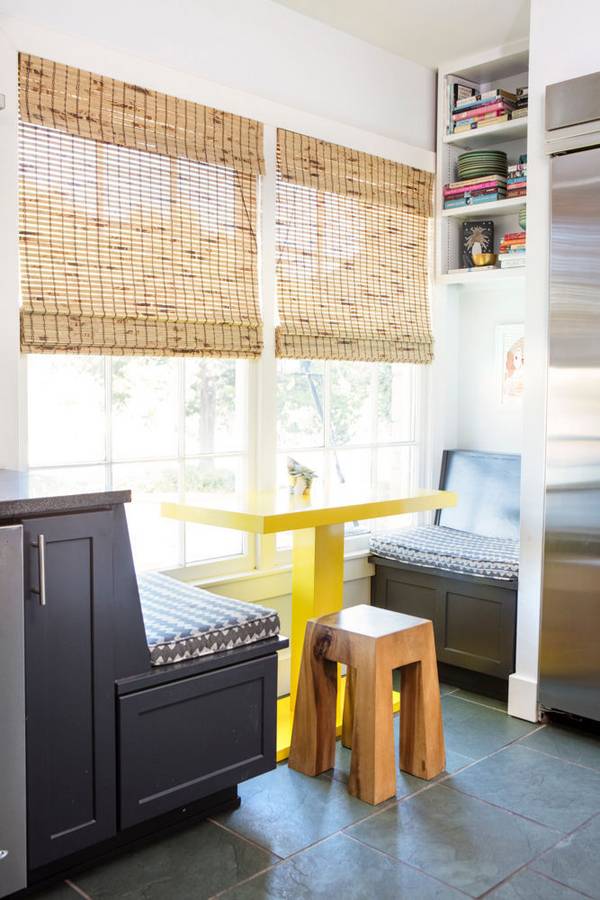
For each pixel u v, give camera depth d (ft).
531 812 8.35
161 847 7.68
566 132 9.89
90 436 9.89
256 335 11.12
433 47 12.65
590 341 9.80
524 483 10.68
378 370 13.48
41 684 6.64
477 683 11.80
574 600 10.12
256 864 7.40
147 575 9.97
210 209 10.57
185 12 10.18
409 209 13.26
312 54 11.73
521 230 13.43
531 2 10.38
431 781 9.02
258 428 11.37
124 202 9.69
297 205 11.66
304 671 9.14
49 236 9.05
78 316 9.22
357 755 8.61
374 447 13.47
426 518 14.46
